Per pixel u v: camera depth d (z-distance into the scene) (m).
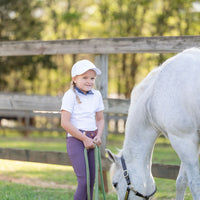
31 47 6.66
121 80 24.45
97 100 4.36
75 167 4.14
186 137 3.94
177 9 21.61
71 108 4.14
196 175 3.91
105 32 24.14
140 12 23.02
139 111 4.17
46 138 17.19
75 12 24.45
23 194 6.09
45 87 26.86
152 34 22.38
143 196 3.88
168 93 3.98
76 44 6.29
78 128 4.17
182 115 3.90
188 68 3.96
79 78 4.17
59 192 6.41
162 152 12.30
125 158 4.06
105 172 6.27
